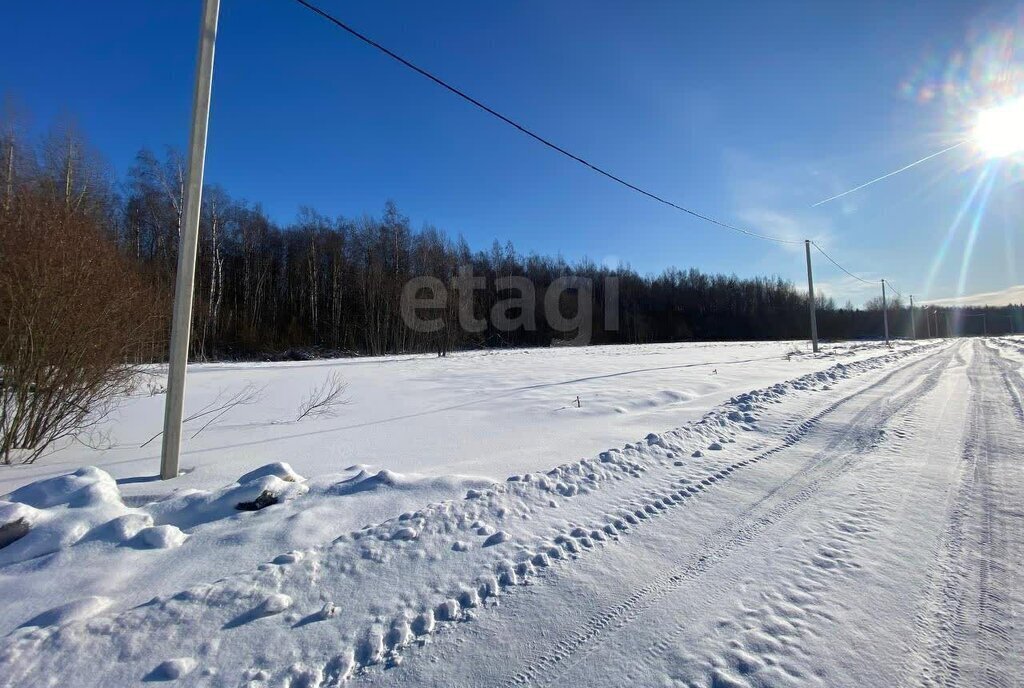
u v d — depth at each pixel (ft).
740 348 96.48
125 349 21.17
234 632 7.55
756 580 9.05
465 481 13.42
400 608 8.21
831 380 34.24
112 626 7.51
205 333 104.83
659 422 22.13
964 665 6.81
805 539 10.66
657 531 11.07
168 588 8.64
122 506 11.35
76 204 21.11
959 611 8.01
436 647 7.34
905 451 17.02
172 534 10.21
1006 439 18.15
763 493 13.34
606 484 13.97
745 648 7.18
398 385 41.73
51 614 7.70
